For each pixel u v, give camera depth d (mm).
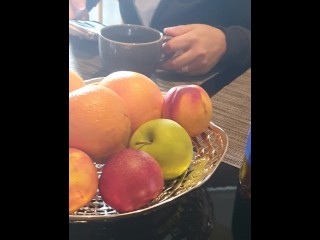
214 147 507
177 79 733
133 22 1045
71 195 384
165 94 522
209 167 472
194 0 1051
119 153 421
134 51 659
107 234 396
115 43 659
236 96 670
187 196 453
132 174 401
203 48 775
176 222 418
